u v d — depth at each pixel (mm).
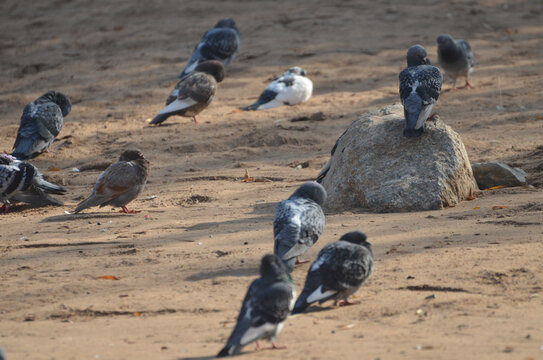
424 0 40844
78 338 8242
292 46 33812
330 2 41031
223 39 29828
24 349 7855
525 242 10820
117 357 7410
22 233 13781
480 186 15406
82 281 10594
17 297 10031
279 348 7543
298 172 17984
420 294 9148
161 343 7906
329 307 9000
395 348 7340
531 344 7227
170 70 31969
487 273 9586
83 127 24391
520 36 35406
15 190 15727
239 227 13078
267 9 40656
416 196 13688
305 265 10766
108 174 14828
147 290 10023
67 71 33188
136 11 42062
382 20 37531
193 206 15258
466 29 36312
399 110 15438
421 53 14805
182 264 11070
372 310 8719
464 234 11562
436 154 14164
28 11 44969
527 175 15719
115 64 33594
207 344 7785
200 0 42812
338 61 31516
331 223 12922
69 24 41375
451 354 7051
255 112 25141
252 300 7277
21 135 20422
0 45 38625
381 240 11562
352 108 24703
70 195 17281
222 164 19594
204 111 25906
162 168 19375
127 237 12922
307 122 23188
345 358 7109
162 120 23672
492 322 7980
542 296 8734
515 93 24875
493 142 19000
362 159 14367
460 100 24625
